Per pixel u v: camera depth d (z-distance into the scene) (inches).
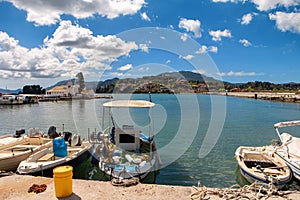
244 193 258.4
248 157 437.7
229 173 432.8
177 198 249.0
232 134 821.2
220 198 248.7
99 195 253.6
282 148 444.8
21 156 410.9
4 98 2378.2
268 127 977.5
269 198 247.9
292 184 363.6
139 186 276.8
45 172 364.8
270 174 351.3
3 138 556.1
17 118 1355.8
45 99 2714.1
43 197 248.5
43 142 519.2
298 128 960.3
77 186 274.5
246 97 3398.1
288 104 2214.6
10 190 266.1
